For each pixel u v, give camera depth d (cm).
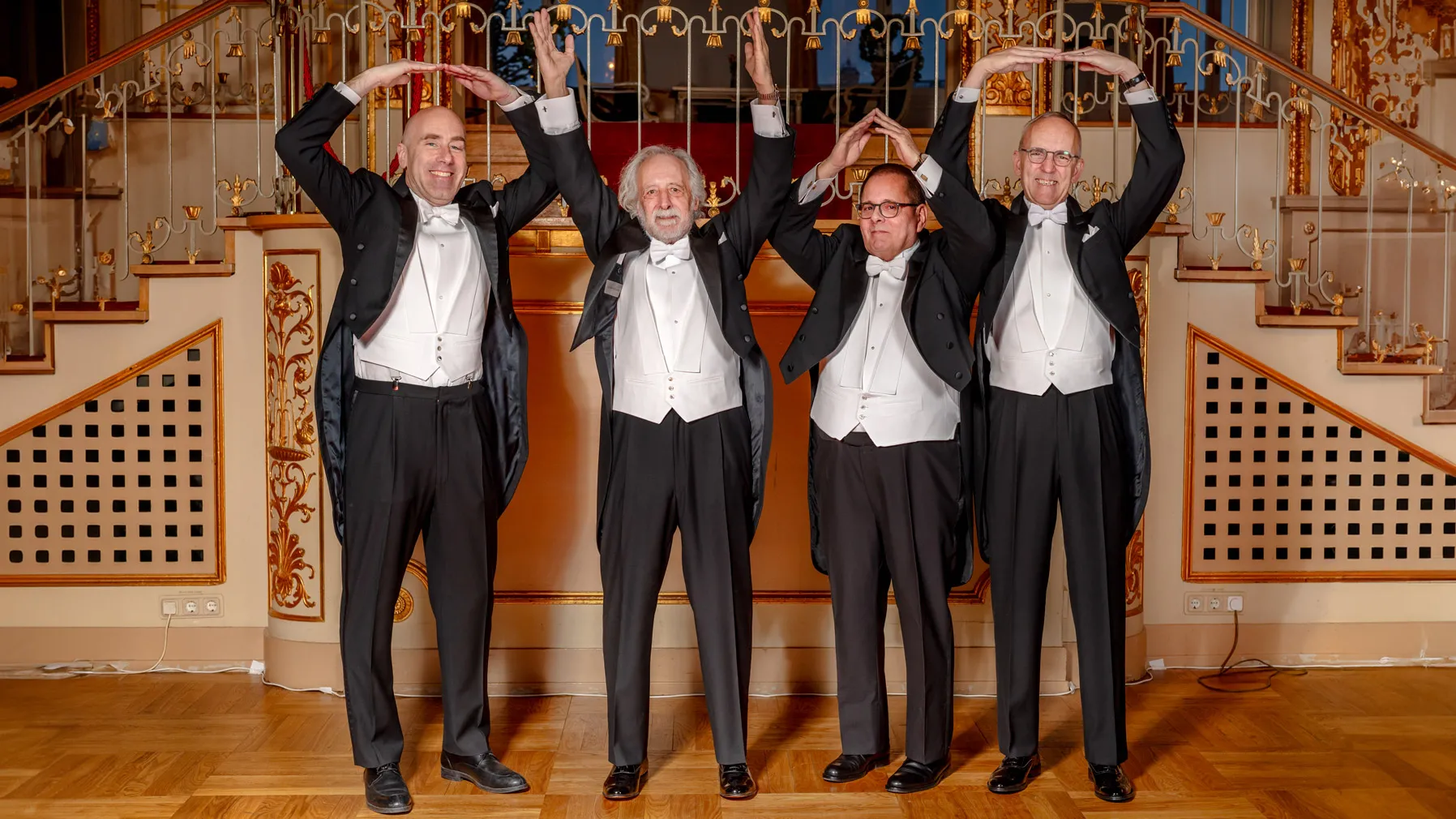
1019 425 282
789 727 336
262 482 390
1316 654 409
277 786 291
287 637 376
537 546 366
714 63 618
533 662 367
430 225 282
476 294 284
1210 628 407
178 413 390
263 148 560
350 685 280
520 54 605
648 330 283
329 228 363
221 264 386
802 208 290
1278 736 329
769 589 369
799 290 364
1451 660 410
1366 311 431
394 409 277
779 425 367
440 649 292
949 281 286
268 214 368
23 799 281
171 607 392
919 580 286
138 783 292
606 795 281
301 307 367
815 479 300
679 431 281
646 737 290
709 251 284
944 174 272
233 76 564
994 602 291
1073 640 392
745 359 291
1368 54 559
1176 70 560
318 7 436
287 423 371
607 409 290
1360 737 329
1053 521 286
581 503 365
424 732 330
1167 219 411
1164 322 400
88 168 555
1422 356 414
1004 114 498
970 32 397
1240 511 407
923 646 287
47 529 393
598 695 367
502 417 295
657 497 281
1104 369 283
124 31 566
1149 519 404
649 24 614
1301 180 556
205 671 392
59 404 389
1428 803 281
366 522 278
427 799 283
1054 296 281
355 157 527
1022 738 289
